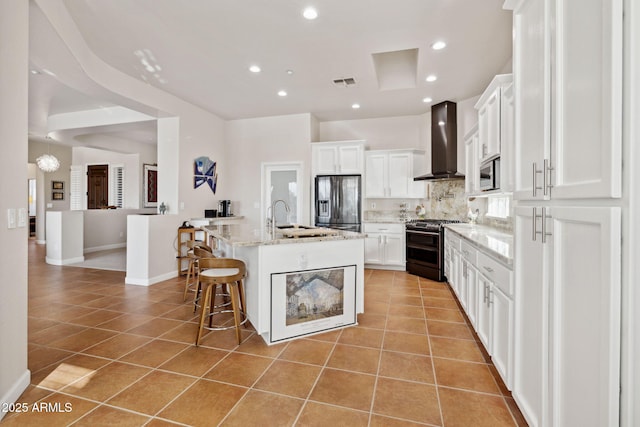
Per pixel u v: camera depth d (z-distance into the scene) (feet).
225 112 19.25
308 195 19.56
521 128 5.56
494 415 5.93
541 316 4.73
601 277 3.42
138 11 9.20
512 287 5.99
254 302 9.34
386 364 7.81
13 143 6.13
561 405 4.26
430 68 13.08
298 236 9.73
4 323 5.92
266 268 8.90
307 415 5.92
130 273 15.44
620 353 3.27
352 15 9.43
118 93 13.20
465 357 8.18
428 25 9.96
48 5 8.04
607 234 3.30
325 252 9.80
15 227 6.24
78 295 13.50
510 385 6.06
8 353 6.03
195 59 12.28
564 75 4.15
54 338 9.23
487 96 10.46
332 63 12.66
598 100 3.48
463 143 16.96
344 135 20.97
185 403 6.25
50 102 17.72
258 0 8.69
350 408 6.13
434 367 7.67
